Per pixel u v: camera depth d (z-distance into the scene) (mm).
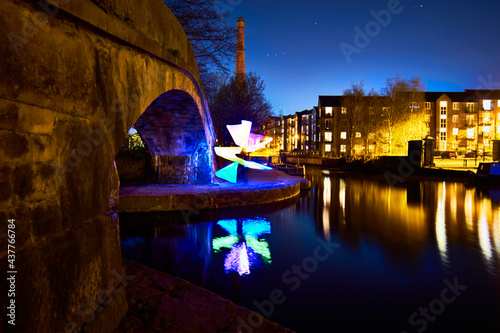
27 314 2150
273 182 17406
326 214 11898
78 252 2764
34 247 2279
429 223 10469
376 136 45344
